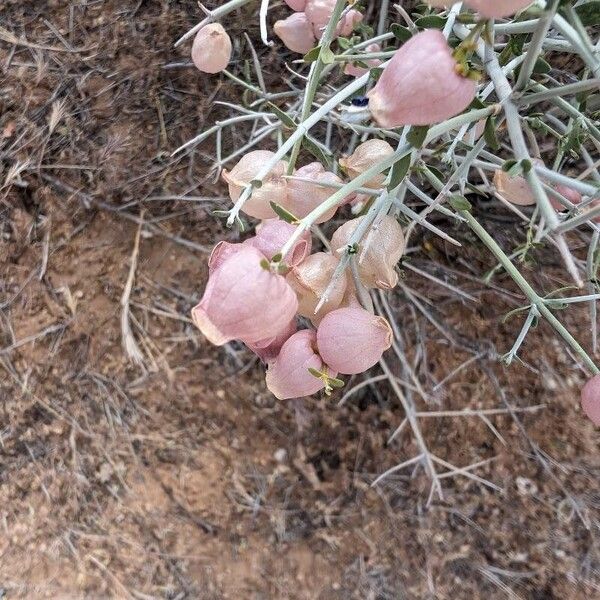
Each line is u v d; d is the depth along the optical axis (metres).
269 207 0.22
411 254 0.37
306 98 0.22
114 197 0.37
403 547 0.37
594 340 0.24
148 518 0.38
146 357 0.38
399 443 0.38
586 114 0.26
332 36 0.21
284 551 0.38
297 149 0.21
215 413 0.38
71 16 0.35
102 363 0.38
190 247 0.38
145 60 0.35
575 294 0.36
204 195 0.37
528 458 0.37
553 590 0.36
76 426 0.38
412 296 0.37
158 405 0.38
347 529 0.38
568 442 0.36
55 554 0.37
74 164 0.36
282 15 0.34
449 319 0.37
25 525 0.38
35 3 0.35
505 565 0.36
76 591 0.37
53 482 0.38
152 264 0.38
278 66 0.35
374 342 0.20
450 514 0.37
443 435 0.37
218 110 0.36
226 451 0.38
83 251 0.38
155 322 0.38
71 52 0.35
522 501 0.37
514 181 0.23
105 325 0.38
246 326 0.18
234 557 0.38
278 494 0.38
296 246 0.20
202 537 0.38
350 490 0.38
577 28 0.18
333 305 0.21
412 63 0.16
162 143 0.36
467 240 0.36
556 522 0.36
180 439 0.38
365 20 0.33
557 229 0.18
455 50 0.16
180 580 0.37
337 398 0.38
